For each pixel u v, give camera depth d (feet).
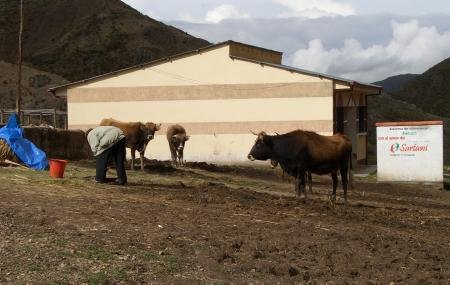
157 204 44.68
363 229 42.63
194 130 118.21
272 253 33.37
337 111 115.85
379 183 87.86
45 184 50.29
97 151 55.72
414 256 36.09
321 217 46.21
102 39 329.72
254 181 75.92
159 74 119.55
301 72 112.06
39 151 65.21
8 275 25.23
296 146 53.36
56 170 55.77
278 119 113.80
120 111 121.39
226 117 116.67
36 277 25.41
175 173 73.82
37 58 317.01
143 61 317.22
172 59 118.73
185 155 118.32
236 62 115.85
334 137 55.57
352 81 109.19
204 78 117.29
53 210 37.55
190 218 40.04
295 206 50.39
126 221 36.78
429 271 32.91
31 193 44.11
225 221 40.32
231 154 116.57
